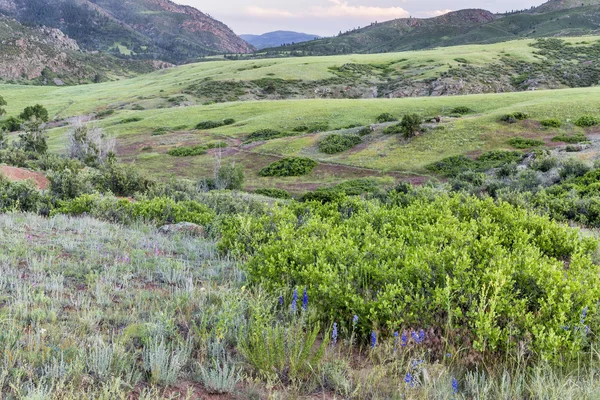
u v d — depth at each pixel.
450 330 3.90
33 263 5.76
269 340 3.49
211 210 14.56
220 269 6.95
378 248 5.88
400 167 42.16
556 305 4.00
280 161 47.47
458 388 3.34
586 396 3.07
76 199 13.16
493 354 3.74
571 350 3.49
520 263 4.89
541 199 15.08
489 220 8.12
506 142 44.34
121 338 3.56
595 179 20.89
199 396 2.95
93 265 6.20
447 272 4.86
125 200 13.01
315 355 3.43
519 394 3.11
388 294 4.33
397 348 3.76
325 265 5.17
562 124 47.06
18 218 9.96
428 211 9.00
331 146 50.25
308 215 10.51
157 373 3.03
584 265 5.20
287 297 4.88
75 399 2.57
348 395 3.13
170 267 6.48
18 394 2.48
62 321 3.85
